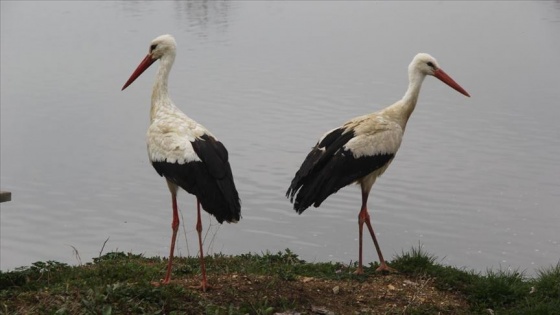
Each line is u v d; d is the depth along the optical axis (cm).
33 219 1795
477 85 2564
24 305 777
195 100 2500
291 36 3431
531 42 3128
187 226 1719
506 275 928
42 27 3822
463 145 2055
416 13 3897
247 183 1873
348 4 4219
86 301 755
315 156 940
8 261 1578
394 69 2809
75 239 1681
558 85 2514
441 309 826
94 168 2086
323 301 819
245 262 952
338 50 3144
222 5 4203
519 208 1683
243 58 3042
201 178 817
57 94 2712
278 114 2331
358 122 958
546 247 1505
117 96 2686
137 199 1889
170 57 955
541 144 2027
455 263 1442
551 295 873
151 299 778
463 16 3756
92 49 3331
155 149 859
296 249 1544
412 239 1567
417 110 2348
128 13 4059
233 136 2166
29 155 2183
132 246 1620
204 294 812
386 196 1783
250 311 780
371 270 923
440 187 1811
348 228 1641
